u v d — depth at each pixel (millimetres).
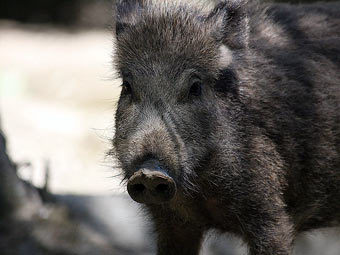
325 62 20281
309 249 27344
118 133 17688
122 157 17078
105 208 26578
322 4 22203
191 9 18719
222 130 18016
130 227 25891
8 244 23500
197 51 17781
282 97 19047
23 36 63938
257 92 18719
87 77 51062
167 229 19938
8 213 24469
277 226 18688
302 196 19844
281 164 18922
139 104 17344
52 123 44469
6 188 24609
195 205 18875
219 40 18375
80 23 69938
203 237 20422
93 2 71250
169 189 15812
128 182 15859
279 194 18875
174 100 17359
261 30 20219
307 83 19625
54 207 25406
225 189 18422
